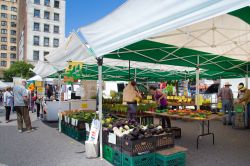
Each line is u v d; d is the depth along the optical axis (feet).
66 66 23.40
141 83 63.00
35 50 180.14
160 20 11.34
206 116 21.01
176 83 64.03
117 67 37.19
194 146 22.15
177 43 21.68
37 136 26.63
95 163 16.83
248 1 7.62
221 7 8.54
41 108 43.24
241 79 51.93
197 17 9.34
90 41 16.28
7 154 19.38
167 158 14.58
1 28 299.99
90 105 38.06
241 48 23.84
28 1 177.99
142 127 17.12
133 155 14.37
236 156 18.80
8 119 39.42
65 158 18.16
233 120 33.37
